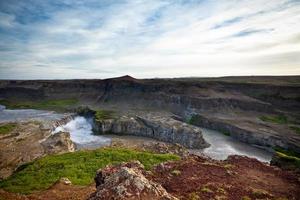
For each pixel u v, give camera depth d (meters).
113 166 25.38
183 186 21.06
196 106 148.12
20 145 71.25
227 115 133.38
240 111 142.12
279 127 107.00
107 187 18.34
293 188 22.08
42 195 28.17
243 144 91.75
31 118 127.06
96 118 119.44
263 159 74.25
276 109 142.00
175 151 63.44
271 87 167.00
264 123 114.38
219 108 145.12
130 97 186.12
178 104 159.12
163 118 115.75
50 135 84.81
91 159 43.69
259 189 21.25
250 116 131.62
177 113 149.38
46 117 131.88
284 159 39.62
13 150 66.12
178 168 25.50
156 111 148.88
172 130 94.00
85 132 107.88
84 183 34.12
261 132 94.56
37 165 43.06
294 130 102.06
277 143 85.62
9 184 35.53
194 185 21.36
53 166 41.31
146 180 18.72
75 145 83.25
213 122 118.62
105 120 109.38
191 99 153.62
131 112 141.75
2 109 168.50
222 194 19.86
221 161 29.69
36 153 64.19
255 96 166.00
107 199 17.00
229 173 24.70
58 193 28.73
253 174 25.20
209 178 23.17
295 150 80.25
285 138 87.31
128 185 17.91
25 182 35.62
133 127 105.50
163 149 64.75
